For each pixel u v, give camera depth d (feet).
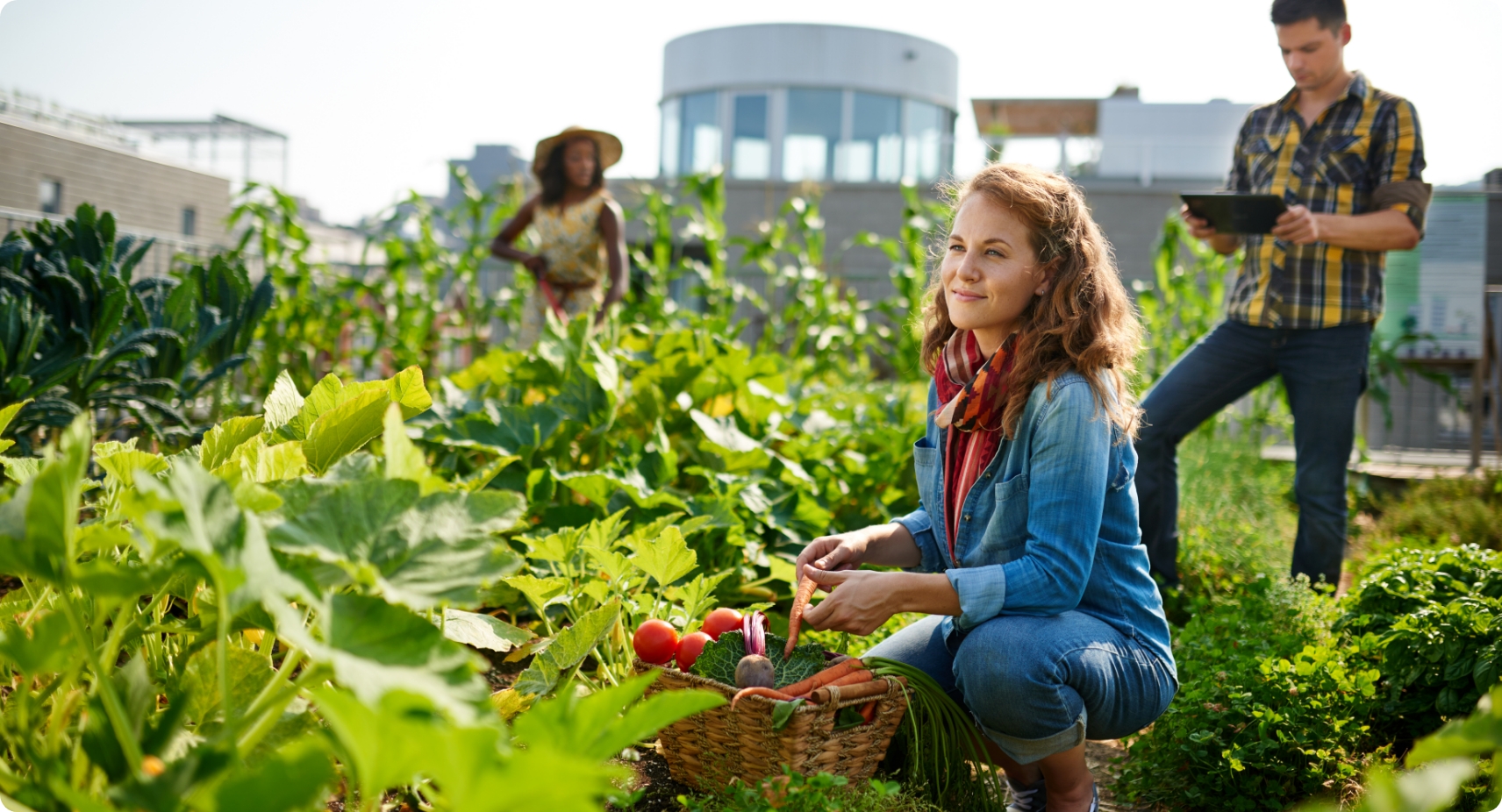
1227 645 8.73
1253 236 11.68
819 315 26.43
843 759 5.81
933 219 27.02
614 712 3.25
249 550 3.24
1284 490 19.21
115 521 4.76
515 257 18.08
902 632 7.04
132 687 3.72
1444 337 23.95
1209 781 6.80
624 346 15.02
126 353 9.87
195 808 3.14
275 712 3.58
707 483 11.73
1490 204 28.86
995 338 6.43
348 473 4.30
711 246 26.61
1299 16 11.11
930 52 54.19
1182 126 47.44
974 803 6.15
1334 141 11.35
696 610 7.14
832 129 52.80
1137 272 45.50
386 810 5.32
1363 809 2.80
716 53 53.52
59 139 48.67
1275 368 11.56
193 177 57.21
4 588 8.48
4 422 5.50
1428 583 8.78
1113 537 6.31
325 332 22.41
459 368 25.99
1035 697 5.79
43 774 3.60
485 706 3.27
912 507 12.62
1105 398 5.96
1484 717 2.95
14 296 9.37
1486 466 20.85
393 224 24.38
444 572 3.56
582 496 10.43
